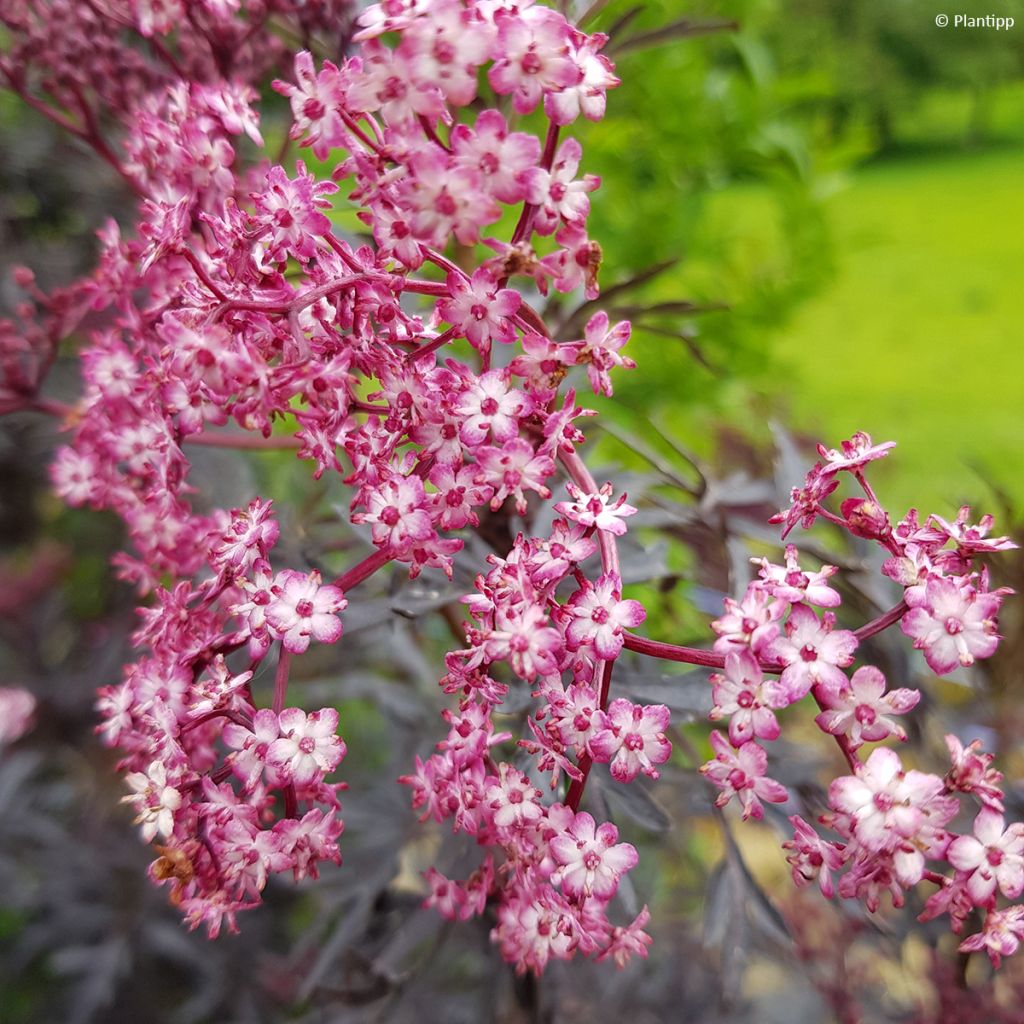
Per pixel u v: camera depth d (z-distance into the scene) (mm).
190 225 124
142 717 111
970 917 161
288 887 235
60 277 268
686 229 250
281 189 106
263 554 108
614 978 235
